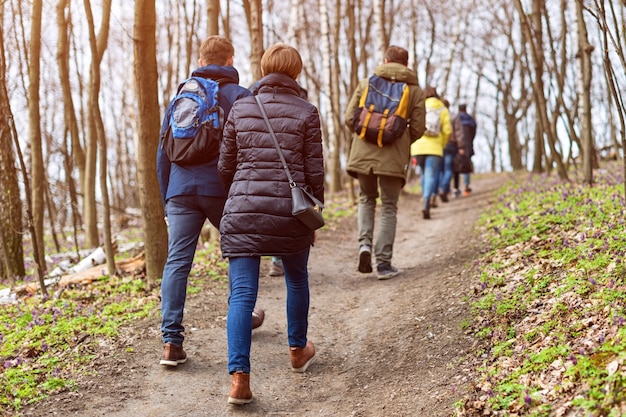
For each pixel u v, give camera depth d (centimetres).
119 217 1559
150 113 598
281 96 386
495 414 310
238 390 366
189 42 1199
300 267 404
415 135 630
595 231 504
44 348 445
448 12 2680
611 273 402
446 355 409
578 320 364
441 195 1291
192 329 495
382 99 619
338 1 1546
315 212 371
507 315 421
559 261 473
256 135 375
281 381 412
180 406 371
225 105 422
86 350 445
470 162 1359
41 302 582
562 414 282
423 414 339
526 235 593
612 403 266
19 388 380
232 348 369
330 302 590
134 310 536
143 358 436
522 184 1158
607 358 300
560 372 318
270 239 369
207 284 622
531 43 970
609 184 776
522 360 353
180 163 420
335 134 1633
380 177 640
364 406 367
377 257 648
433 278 590
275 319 534
